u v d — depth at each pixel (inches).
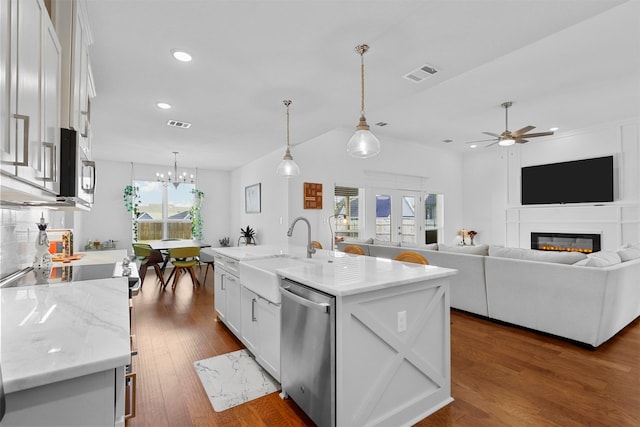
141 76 101.8
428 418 71.6
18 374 25.9
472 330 122.6
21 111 35.6
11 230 73.5
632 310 123.0
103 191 250.5
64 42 57.1
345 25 76.2
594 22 102.3
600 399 77.0
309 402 68.5
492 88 157.2
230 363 97.9
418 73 100.8
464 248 145.7
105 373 30.4
